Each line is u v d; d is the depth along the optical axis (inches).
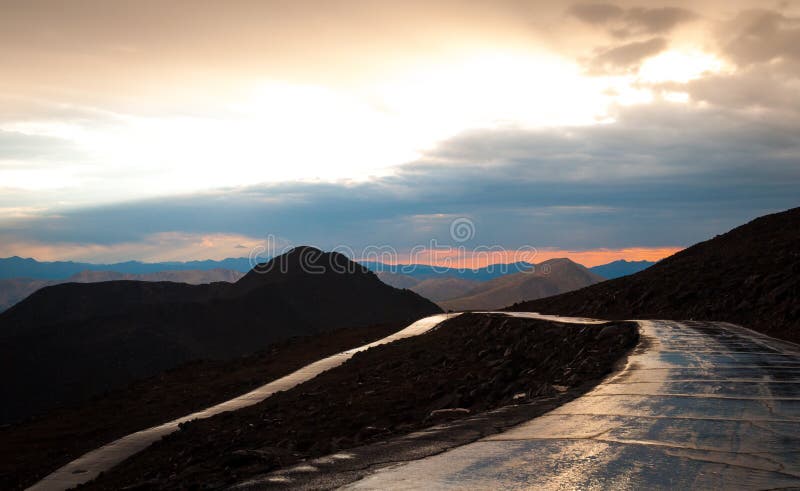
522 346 1284.4
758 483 266.2
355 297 7509.8
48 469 1170.0
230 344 6127.0
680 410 432.8
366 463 315.6
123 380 5093.5
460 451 338.6
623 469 291.3
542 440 360.2
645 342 892.0
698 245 2281.0
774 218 2203.5
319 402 1155.3
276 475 295.4
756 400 458.9
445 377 1171.3
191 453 932.6
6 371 5007.4
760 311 1266.0
